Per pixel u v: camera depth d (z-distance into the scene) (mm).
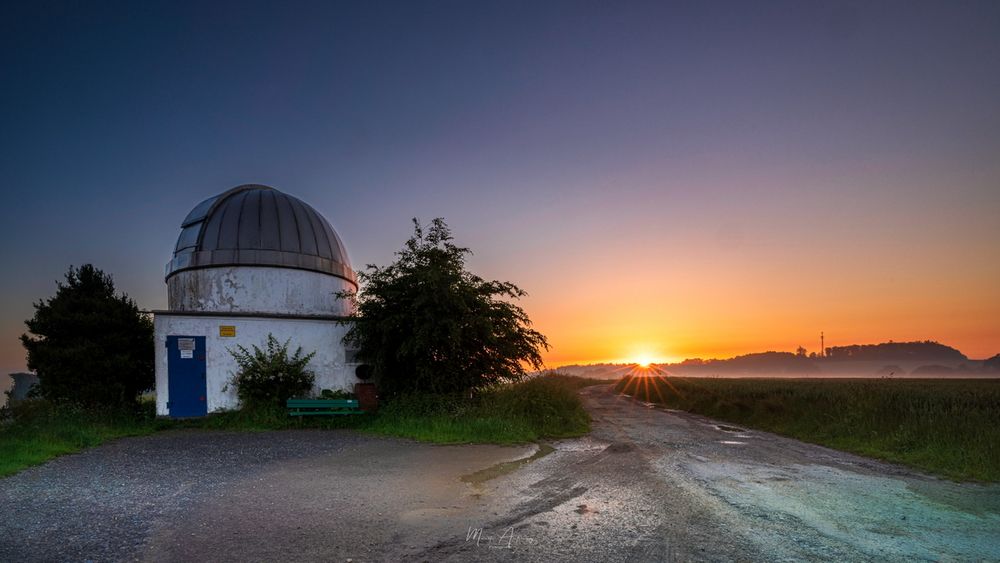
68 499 7500
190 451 11695
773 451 12609
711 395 24359
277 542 5758
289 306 19688
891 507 7438
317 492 8000
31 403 15070
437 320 16938
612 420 20094
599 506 7344
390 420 15719
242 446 12430
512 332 17953
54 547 5535
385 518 6664
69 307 17641
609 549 5645
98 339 17516
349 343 18969
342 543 5742
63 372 16625
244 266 19188
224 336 17250
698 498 7816
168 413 16297
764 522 6641
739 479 9219
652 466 10352
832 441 14117
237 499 7551
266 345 17750
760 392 23516
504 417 15234
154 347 18266
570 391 21688
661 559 5375
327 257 21188
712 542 5887
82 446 12148
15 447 10828
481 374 18000
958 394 18188
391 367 18234
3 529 6125
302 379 17609
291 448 12148
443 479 8992
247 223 19719
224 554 5391
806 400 18359
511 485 8594
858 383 32094
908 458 11320
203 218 20141
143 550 5488
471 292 17406
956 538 6141
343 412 16547
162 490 8078
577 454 11734
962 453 10695
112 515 6711
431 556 5395
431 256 17984
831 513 7090
